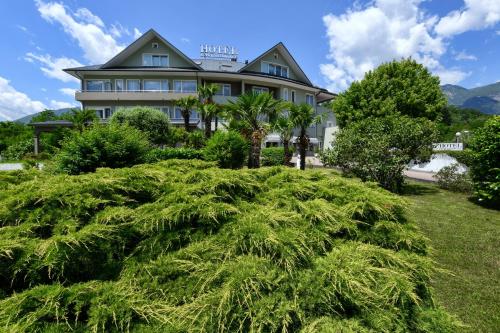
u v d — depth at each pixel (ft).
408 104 64.18
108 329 4.85
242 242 6.43
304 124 45.88
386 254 6.82
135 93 85.30
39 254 5.37
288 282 5.67
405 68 68.03
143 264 6.08
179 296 5.59
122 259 6.26
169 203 7.59
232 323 5.02
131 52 88.99
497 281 12.12
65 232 6.28
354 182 10.55
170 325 5.01
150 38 88.79
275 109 46.65
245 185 9.14
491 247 15.90
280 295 5.41
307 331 4.96
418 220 21.24
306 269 6.10
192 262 5.99
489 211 24.50
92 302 5.08
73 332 4.68
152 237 6.67
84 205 6.89
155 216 6.81
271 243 6.23
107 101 86.84
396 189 33.32
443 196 31.48
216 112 61.72
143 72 83.61
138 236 6.75
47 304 4.83
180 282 5.83
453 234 18.06
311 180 10.76
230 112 48.44
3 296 5.26
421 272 6.79
